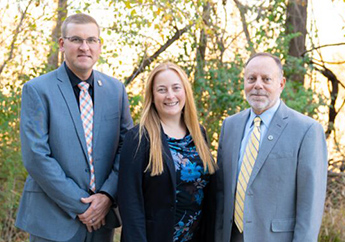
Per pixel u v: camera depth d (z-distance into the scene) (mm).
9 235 4555
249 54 5902
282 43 5910
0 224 4512
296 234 2510
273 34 6129
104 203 2844
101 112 2943
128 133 2699
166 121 2787
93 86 2971
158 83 2723
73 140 2814
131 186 2600
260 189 2592
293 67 6062
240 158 2730
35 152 2699
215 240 2801
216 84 5613
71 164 2801
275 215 2570
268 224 2568
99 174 2898
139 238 2541
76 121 2836
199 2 5125
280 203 2564
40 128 2750
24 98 2811
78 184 2828
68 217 2832
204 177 2748
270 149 2600
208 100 5629
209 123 5621
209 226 2793
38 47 5180
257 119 2711
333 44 6523
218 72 5582
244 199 2631
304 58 6352
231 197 2707
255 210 2596
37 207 2846
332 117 6828
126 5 4762
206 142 2898
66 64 2943
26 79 4957
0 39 5129
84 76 2918
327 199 5113
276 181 2570
